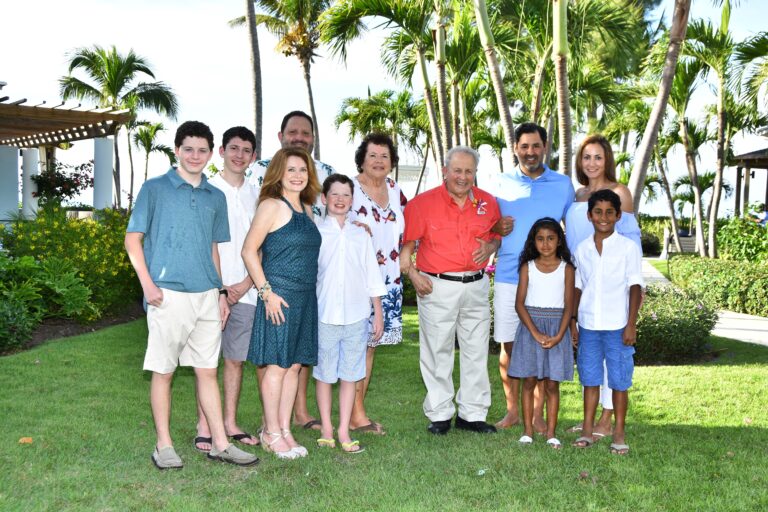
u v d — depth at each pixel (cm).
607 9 855
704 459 400
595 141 448
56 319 870
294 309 390
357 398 459
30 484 347
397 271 465
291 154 394
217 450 388
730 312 1090
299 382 468
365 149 446
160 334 371
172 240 368
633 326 411
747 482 364
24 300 782
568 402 546
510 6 996
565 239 435
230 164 417
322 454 407
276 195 396
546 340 423
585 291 421
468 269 449
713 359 743
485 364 465
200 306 378
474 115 2094
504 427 474
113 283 948
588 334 422
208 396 389
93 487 345
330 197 414
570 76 1024
